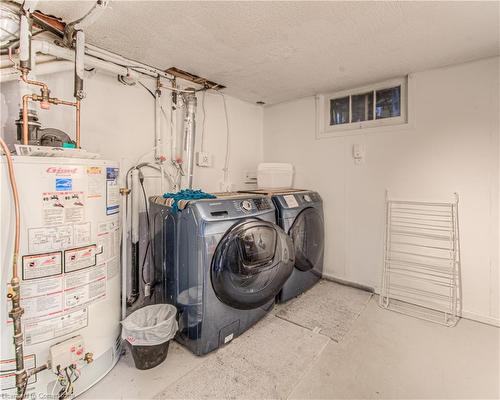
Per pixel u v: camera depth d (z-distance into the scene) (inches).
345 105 113.8
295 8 57.6
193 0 54.7
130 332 60.1
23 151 48.9
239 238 68.8
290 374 61.1
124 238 71.0
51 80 67.9
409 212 96.5
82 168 52.0
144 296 87.3
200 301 64.7
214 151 115.5
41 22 59.2
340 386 57.6
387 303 94.6
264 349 70.0
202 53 78.9
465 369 62.7
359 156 107.0
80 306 52.4
